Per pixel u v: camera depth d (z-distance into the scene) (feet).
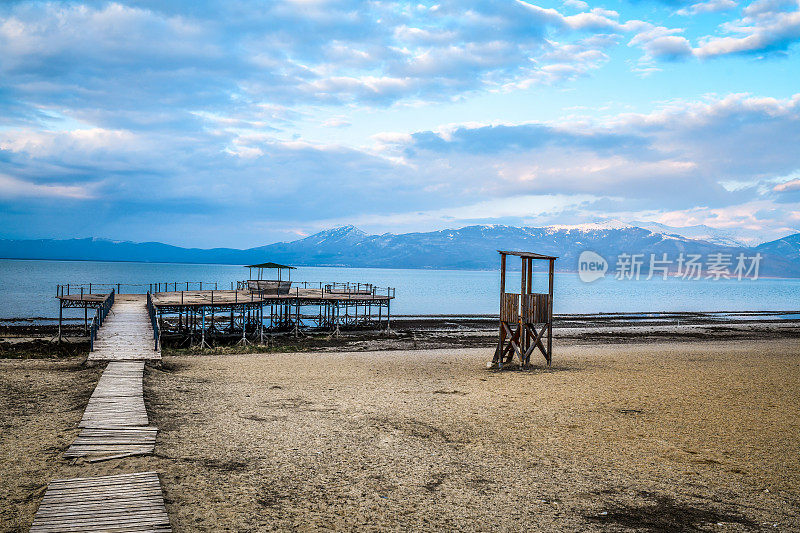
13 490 27.78
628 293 431.84
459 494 29.60
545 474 32.96
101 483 27.89
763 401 53.62
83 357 76.54
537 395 56.18
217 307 114.83
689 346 111.75
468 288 474.08
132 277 490.90
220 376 65.26
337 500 28.32
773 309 269.64
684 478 32.45
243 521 25.29
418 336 128.77
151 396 50.65
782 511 27.81
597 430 42.83
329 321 150.92
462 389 59.57
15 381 55.88
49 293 261.03
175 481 29.58
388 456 35.76
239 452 35.42
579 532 25.22
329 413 47.29
